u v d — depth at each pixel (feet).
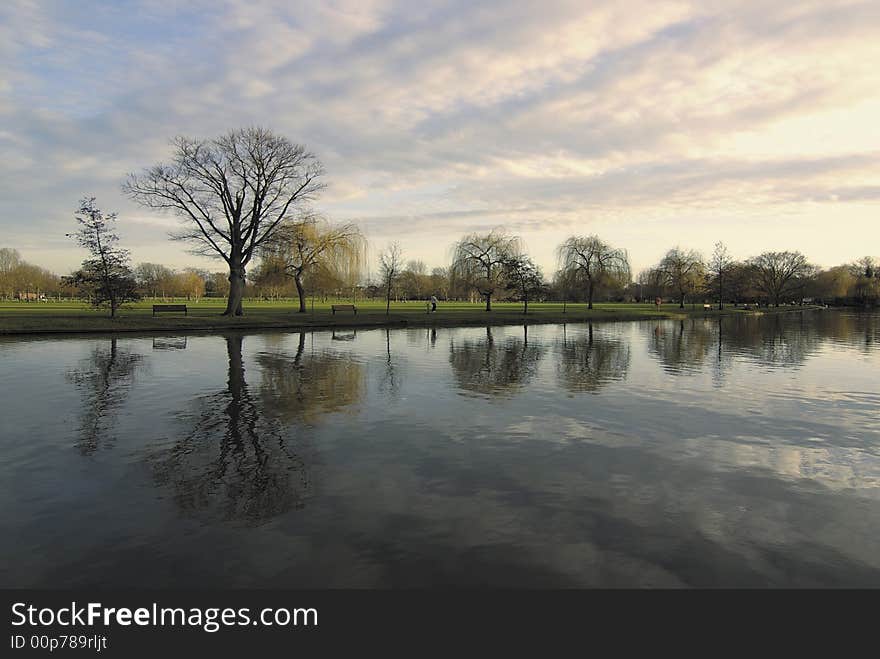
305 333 98.53
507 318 146.20
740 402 39.32
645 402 39.04
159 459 24.93
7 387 42.11
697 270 253.24
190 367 53.47
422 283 386.73
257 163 114.01
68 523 18.34
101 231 102.99
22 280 342.85
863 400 40.37
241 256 119.85
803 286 338.34
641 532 18.17
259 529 18.06
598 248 211.41
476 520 18.89
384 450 26.63
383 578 15.42
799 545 17.44
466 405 37.32
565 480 22.84
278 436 28.91
